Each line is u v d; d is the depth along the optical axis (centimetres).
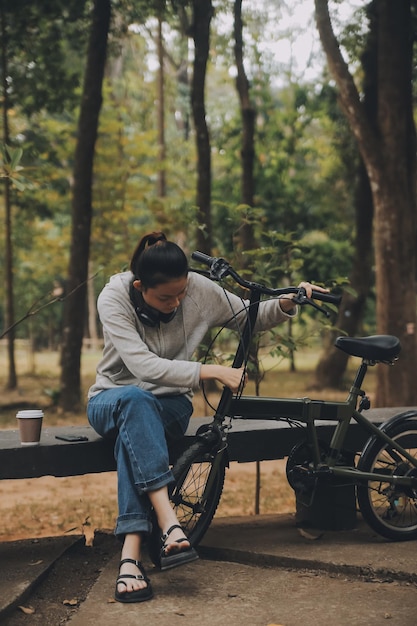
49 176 1781
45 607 327
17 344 3791
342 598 326
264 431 395
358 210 1644
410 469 402
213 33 1678
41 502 700
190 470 376
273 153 2167
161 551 313
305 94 1950
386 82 1101
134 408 326
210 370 338
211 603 320
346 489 423
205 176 1462
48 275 2842
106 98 2158
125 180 2164
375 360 390
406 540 403
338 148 1795
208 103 2631
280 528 432
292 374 2314
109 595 327
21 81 1491
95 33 1300
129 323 346
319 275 2031
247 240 1298
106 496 729
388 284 1092
